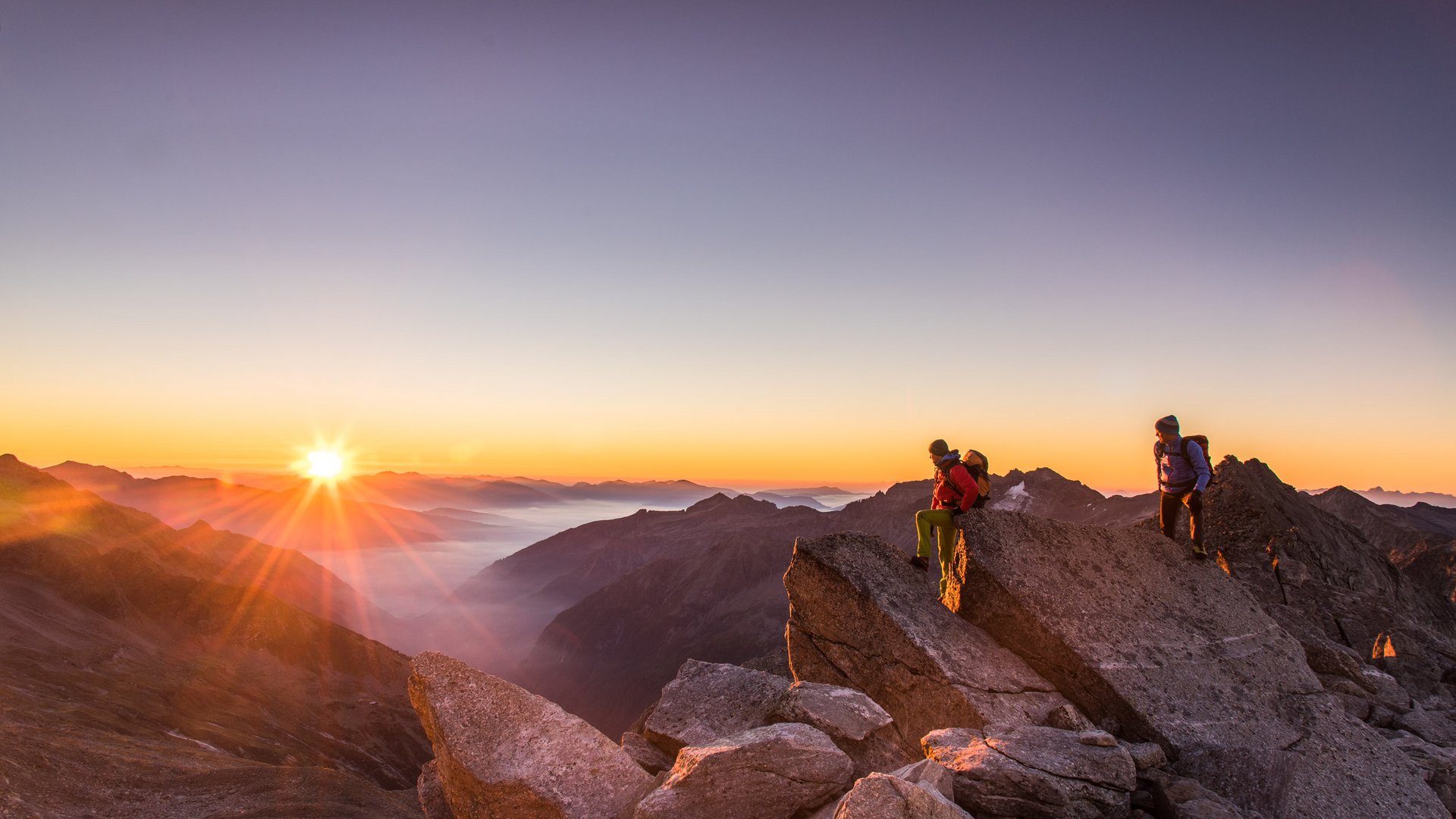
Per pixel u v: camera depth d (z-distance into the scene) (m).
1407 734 9.82
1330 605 14.70
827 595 10.31
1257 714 8.92
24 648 147.38
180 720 130.00
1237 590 10.82
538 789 7.03
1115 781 7.08
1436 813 7.84
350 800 77.50
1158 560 10.88
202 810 70.81
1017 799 6.80
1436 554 31.19
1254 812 7.24
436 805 8.16
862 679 9.80
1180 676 9.15
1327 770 8.05
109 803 69.75
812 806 6.80
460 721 7.48
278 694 187.12
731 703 9.30
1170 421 11.76
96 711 114.75
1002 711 8.76
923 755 8.88
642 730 9.51
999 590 9.89
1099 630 9.48
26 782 67.81
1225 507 16.61
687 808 6.55
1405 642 12.60
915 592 10.38
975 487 10.54
